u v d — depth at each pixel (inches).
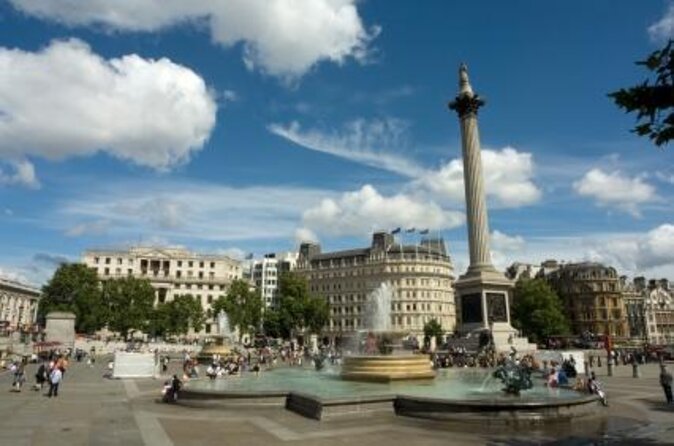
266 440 755.4
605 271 6058.1
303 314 5339.6
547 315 4365.2
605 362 2519.7
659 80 459.5
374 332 1772.9
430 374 1507.1
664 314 6811.0
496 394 1130.0
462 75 2886.3
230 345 3560.5
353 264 6953.7
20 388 1451.8
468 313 2637.8
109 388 1521.9
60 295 4987.7
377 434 802.8
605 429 834.2
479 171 2751.0
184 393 1154.7
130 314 4909.0
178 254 7253.9
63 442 724.7
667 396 1156.5
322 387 1348.4
